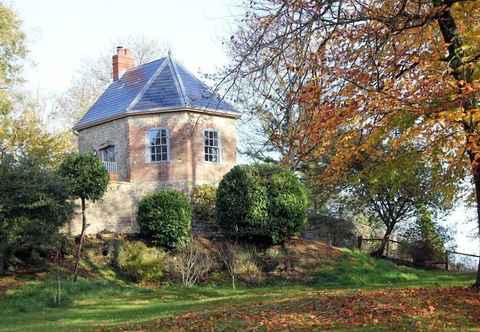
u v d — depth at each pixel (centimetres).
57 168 2252
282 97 1012
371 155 1255
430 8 1108
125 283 2070
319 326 1035
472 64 1111
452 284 1742
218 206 2438
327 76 1014
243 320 1130
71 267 2095
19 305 1645
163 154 2858
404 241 3009
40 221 1834
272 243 2456
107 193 2575
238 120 3156
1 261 1939
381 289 1510
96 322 1337
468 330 951
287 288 2020
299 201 2444
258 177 2409
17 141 3000
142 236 2400
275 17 964
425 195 2741
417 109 1038
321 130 1048
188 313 1312
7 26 3039
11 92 3241
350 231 3103
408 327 987
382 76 1059
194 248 2227
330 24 977
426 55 1124
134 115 2903
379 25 1055
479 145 1065
